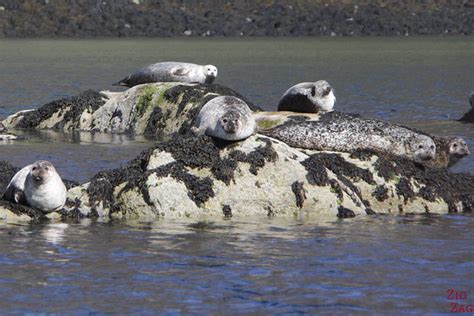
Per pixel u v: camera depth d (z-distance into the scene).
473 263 47.44
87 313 39.91
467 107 121.81
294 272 45.56
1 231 53.25
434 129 96.94
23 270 45.59
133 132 93.88
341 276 45.06
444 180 63.00
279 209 57.81
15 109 120.44
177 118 92.38
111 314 39.81
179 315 39.78
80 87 157.25
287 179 58.44
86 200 57.66
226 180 57.94
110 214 57.31
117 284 43.56
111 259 47.59
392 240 52.12
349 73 195.25
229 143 59.47
